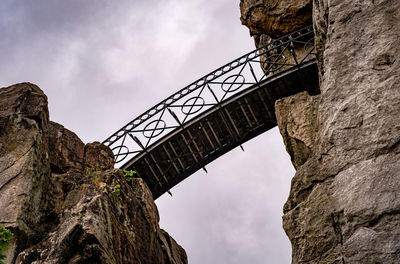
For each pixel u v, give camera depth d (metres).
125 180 13.59
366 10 11.26
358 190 9.36
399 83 10.02
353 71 10.73
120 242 11.70
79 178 13.23
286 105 14.60
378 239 8.60
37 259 10.65
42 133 13.46
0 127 13.16
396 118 9.70
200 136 19.64
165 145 19.39
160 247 14.06
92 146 14.96
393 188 8.99
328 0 11.98
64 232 10.94
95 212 11.45
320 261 9.38
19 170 12.41
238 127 19.83
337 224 9.52
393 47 10.51
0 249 10.29
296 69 18.78
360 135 9.95
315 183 10.45
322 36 12.44
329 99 10.79
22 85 14.16
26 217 11.82
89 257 10.62
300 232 10.02
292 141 13.94
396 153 9.38
